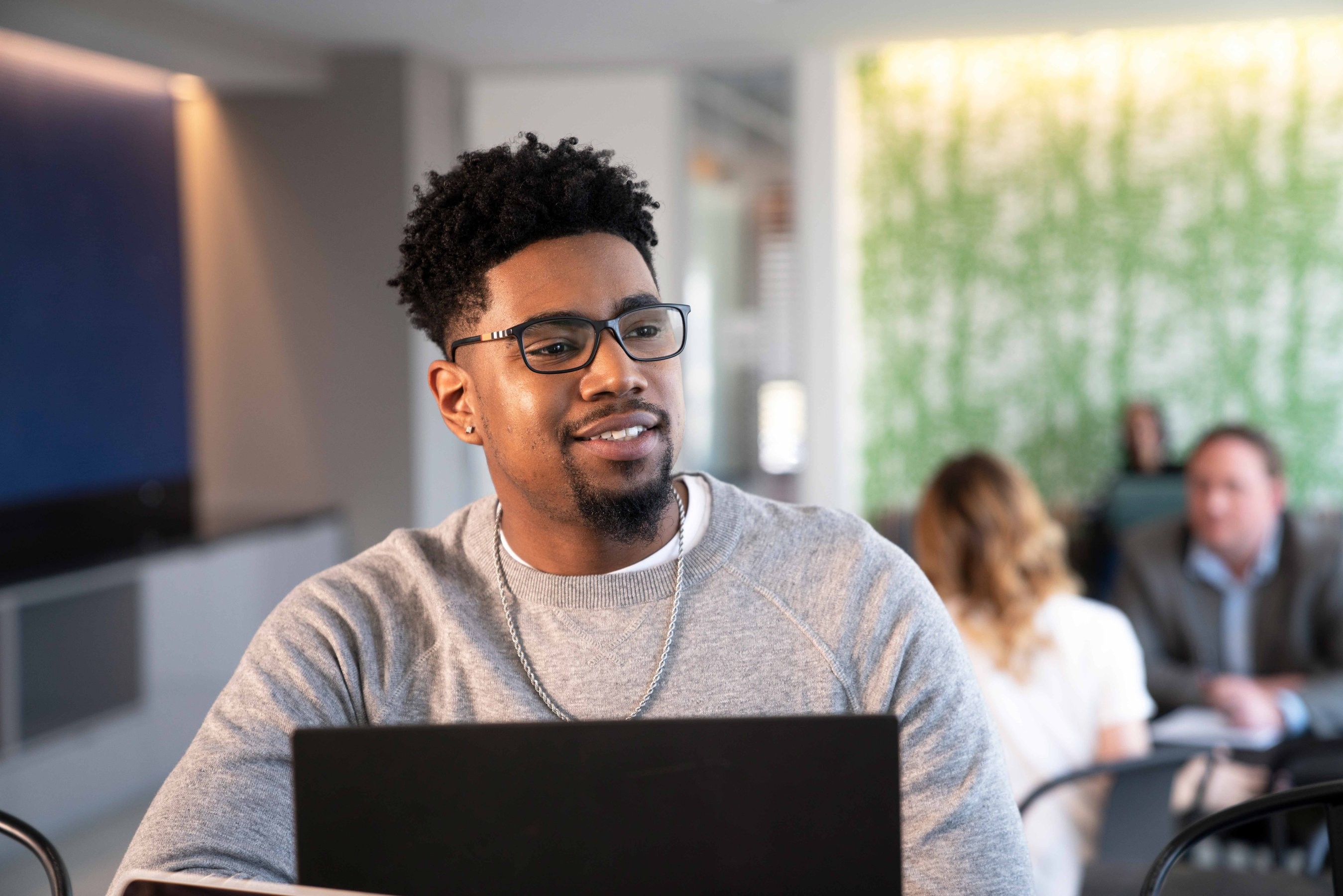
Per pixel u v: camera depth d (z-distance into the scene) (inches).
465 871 28.9
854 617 38.7
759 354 233.5
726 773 28.7
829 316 223.9
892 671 38.1
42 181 160.4
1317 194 210.8
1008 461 83.3
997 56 220.8
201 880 29.2
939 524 81.7
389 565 42.1
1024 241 222.7
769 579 39.4
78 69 168.6
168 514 185.0
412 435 199.0
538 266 37.4
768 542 40.2
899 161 225.8
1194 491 110.0
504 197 37.7
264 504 202.5
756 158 231.8
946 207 225.0
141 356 180.1
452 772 29.0
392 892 29.0
